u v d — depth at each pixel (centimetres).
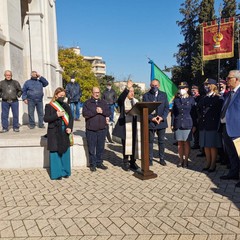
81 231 380
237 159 585
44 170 690
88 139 675
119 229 383
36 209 454
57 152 610
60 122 601
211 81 663
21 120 1067
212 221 400
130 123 671
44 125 1049
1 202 487
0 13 983
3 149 703
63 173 627
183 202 470
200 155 835
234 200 476
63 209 452
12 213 441
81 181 601
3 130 844
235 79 568
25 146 705
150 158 728
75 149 724
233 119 550
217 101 641
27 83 943
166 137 1219
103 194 516
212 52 1140
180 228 382
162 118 706
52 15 1628
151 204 464
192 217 413
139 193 517
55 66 1617
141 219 411
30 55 1402
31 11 1387
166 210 439
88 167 719
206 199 482
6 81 836
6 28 988
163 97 715
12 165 708
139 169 661
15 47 1047
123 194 514
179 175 633
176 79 3762
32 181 605
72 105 1382
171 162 763
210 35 1141
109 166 730
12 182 600
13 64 1024
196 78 3384
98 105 671
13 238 368
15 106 847
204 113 652
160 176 626
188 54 3816
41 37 1399
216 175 630
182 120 685
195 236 361
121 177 626
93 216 424
